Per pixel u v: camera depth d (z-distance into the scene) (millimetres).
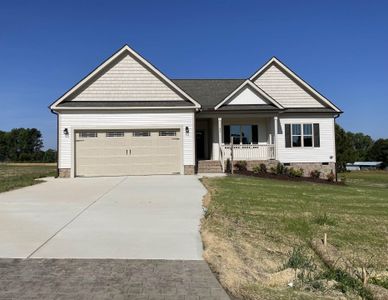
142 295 5156
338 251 7609
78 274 5891
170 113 22891
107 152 22609
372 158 96188
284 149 27219
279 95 28000
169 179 19625
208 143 27453
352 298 5332
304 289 5543
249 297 5148
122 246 7379
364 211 12062
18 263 6371
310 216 10609
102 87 23391
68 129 22391
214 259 6484
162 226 9008
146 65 23516
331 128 27672
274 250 7422
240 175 22438
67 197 13453
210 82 29625
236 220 9609
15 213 10523
